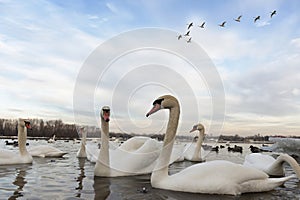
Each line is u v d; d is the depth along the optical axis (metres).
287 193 1.81
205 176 1.78
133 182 2.10
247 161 3.05
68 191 1.78
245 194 1.77
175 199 1.61
